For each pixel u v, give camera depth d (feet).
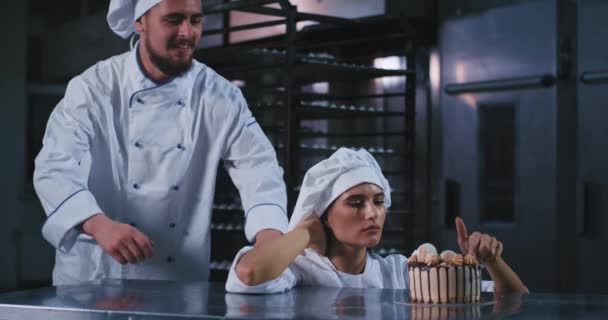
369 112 12.06
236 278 5.18
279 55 11.67
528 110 12.12
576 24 12.04
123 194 7.43
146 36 7.03
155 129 7.34
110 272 7.32
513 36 12.29
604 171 11.55
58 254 7.48
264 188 7.37
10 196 19.75
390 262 6.25
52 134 7.16
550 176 11.91
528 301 4.80
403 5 13.15
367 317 4.23
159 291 5.36
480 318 4.19
